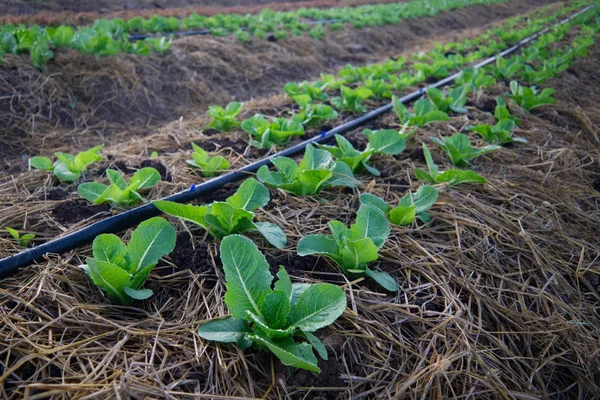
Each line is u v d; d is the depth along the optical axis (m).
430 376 0.58
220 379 0.56
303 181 0.87
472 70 1.63
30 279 0.67
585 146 1.26
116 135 1.50
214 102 1.89
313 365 0.51
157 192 0.91
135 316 0.63
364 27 3.39
